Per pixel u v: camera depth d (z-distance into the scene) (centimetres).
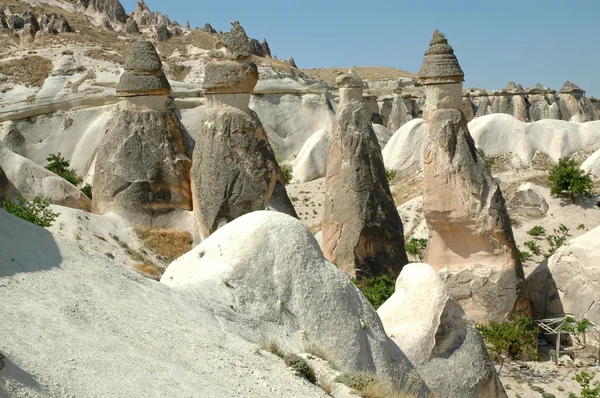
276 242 1275
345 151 2558
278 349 1133
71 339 855
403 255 2562
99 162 2261
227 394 900
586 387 2053
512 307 2355
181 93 6147
